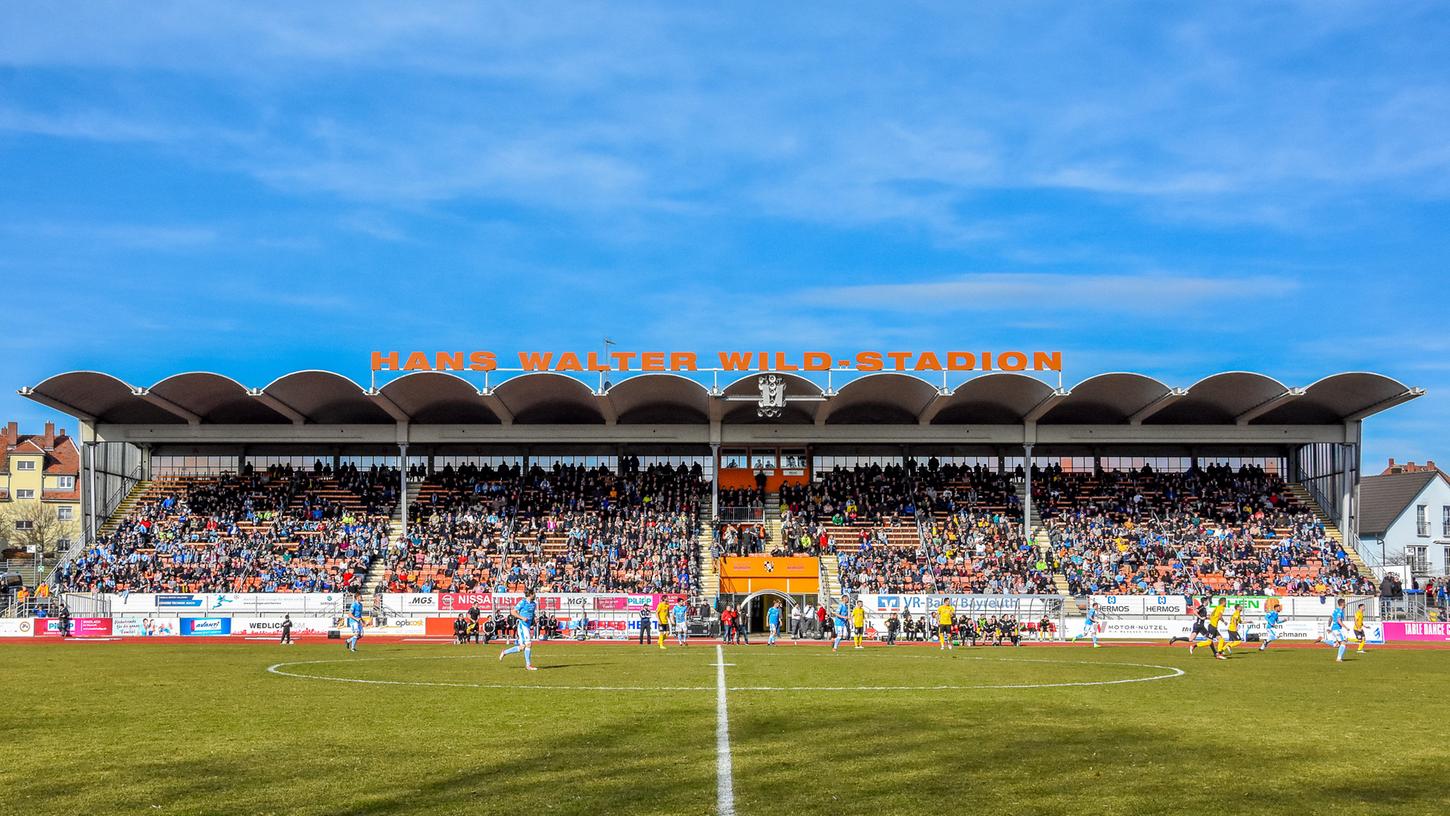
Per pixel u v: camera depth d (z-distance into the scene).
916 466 92.56
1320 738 23.45
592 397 80.38
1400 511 105.62
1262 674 40.81
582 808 16.48
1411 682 37.47
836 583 79.19
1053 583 78.12
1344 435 86.00
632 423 87.62
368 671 40.41
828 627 72.31
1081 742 22.70
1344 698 31.88
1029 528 84.31
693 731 23.95
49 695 31.38
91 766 19.64
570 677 37.69
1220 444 92.44
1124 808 16.64
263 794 17.39
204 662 45.81
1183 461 93.25
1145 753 21.36
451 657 49.38
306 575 77.69
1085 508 88.12
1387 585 77.50
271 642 66.31
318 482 91.06
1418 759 20.86
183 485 92.00
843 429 87.50
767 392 78.44
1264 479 92.00
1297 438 86.44
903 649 59.34
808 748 21.73
